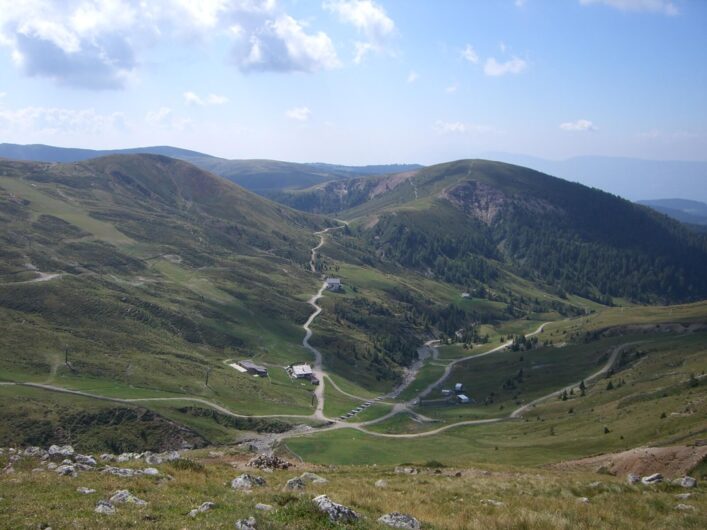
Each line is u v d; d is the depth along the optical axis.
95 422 124.69
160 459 37.00
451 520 22.16
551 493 31.88
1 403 120.38
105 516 19.02
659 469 53.03
